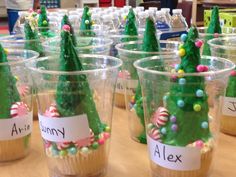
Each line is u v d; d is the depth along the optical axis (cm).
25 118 27
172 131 22
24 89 28
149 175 25
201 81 22
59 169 24
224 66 24
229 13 54
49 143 24
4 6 133
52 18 50
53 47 30
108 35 39
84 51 31
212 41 32
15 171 26
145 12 50
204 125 22
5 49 29
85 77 23
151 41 29
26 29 38
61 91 23
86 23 45
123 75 31
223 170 25
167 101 23
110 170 26
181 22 56
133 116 30
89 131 23
